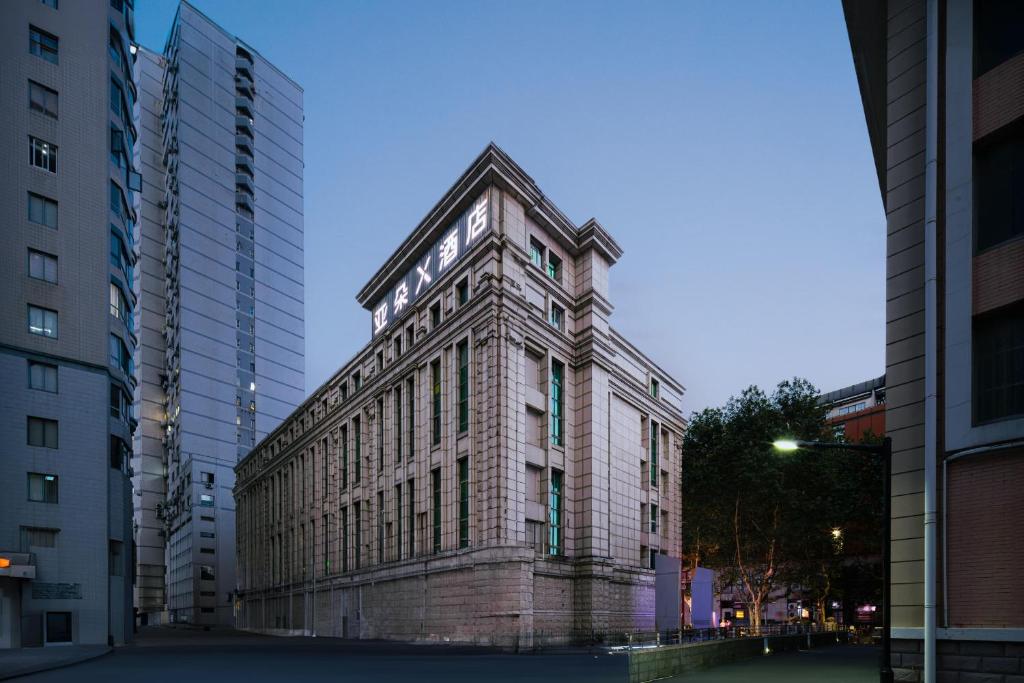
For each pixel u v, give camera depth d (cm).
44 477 4191
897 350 1933
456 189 5259
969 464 1705
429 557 5119
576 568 5122
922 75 1988
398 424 5997
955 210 1811
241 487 10700
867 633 7275
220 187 14200
